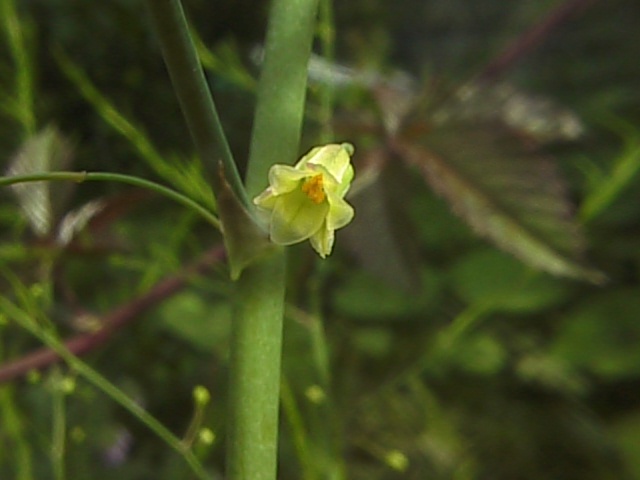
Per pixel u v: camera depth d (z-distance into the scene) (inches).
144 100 6.5
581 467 8.3
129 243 4.2
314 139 3.7
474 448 7.7
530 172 3.4
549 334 9.0
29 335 4.3
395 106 3.6
